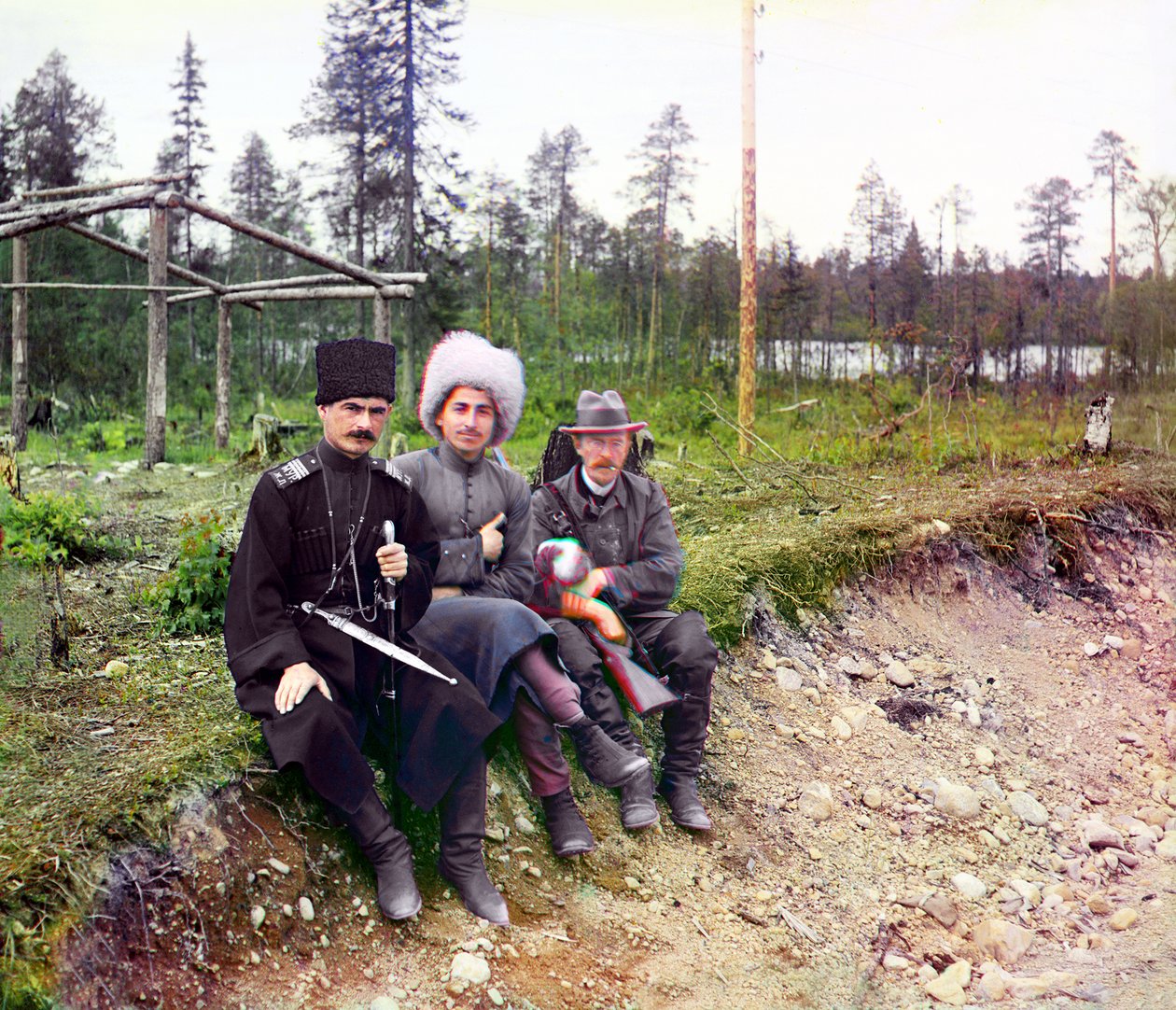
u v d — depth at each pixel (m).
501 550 3.49
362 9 26.36
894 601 5.82
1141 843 4.27
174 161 35.75
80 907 2.41
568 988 2.88
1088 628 6.02
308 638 2.92
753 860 3.77
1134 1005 3.01
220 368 14.07
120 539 6.05
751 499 7.18
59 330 23.17
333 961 2.71
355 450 2.96
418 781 2.95
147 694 3.57
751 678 4.91
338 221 30.69
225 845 2.74
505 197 41.91
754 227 16.16
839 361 42.44
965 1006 3.05
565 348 37.31
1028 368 33.19
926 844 4.09
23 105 30.67
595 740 3.46
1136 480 7.83
